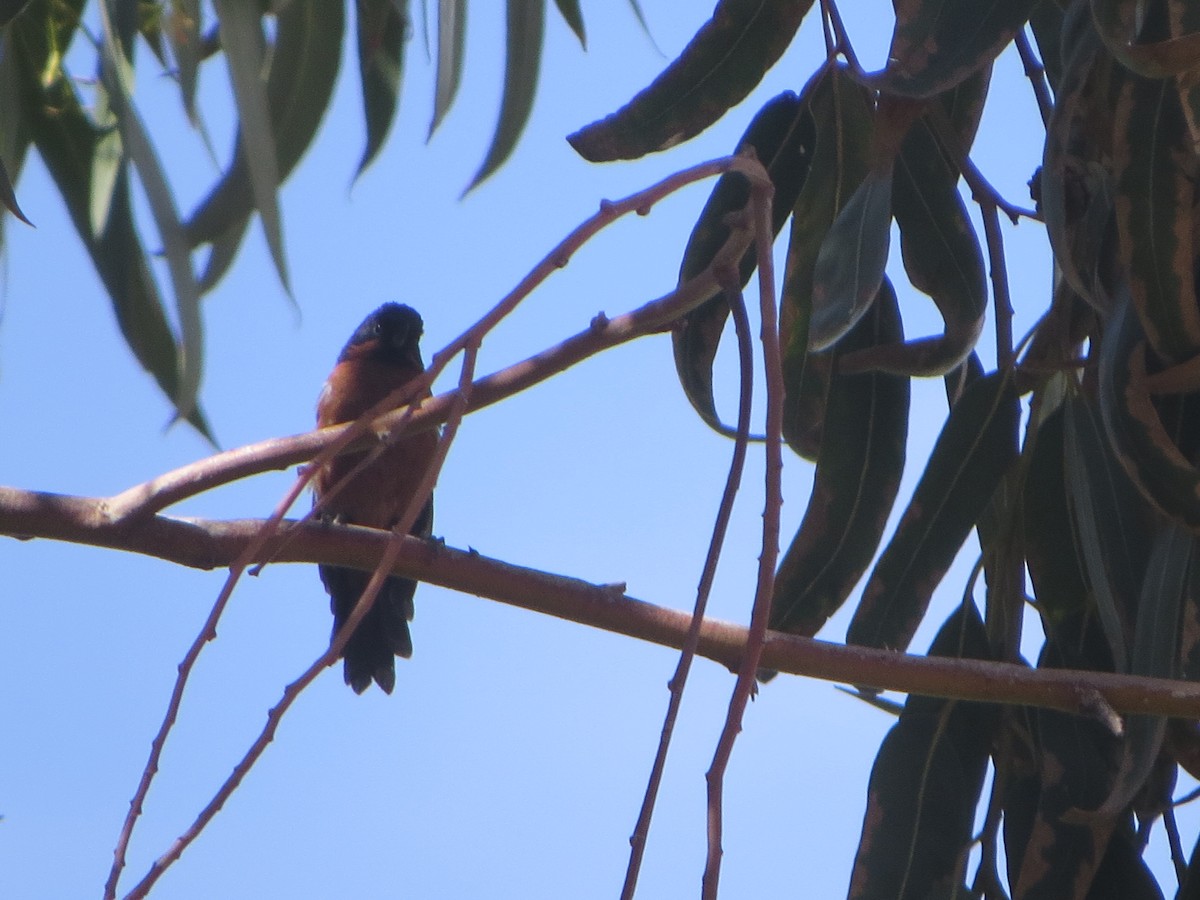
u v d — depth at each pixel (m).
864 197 6.29
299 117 5.38
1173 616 6.08
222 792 3.34
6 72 5.79
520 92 5.41
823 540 6.80
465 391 3.65
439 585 5.72
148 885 3.24
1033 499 7.11
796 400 7.00
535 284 3.72
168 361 5.09
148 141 4.30
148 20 5.64
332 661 3.48
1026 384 6.88
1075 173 6.73
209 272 5.08
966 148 7.47
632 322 4.58
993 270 7.09
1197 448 6.54
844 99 7.03
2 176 5.43
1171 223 5.82
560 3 6.60
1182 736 6.72
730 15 6.46
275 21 5.41
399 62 6.05
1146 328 5.85
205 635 3.54
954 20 5.84
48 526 5.28
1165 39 5.64
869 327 7.09
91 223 5.64
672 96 6.39
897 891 6.55
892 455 6.90
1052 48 7.39
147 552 5.38
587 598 5.65
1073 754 6.57
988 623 7.18
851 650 5.61
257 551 3.68
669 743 3.55
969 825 6.64
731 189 7.00
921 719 6.78
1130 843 6.62
